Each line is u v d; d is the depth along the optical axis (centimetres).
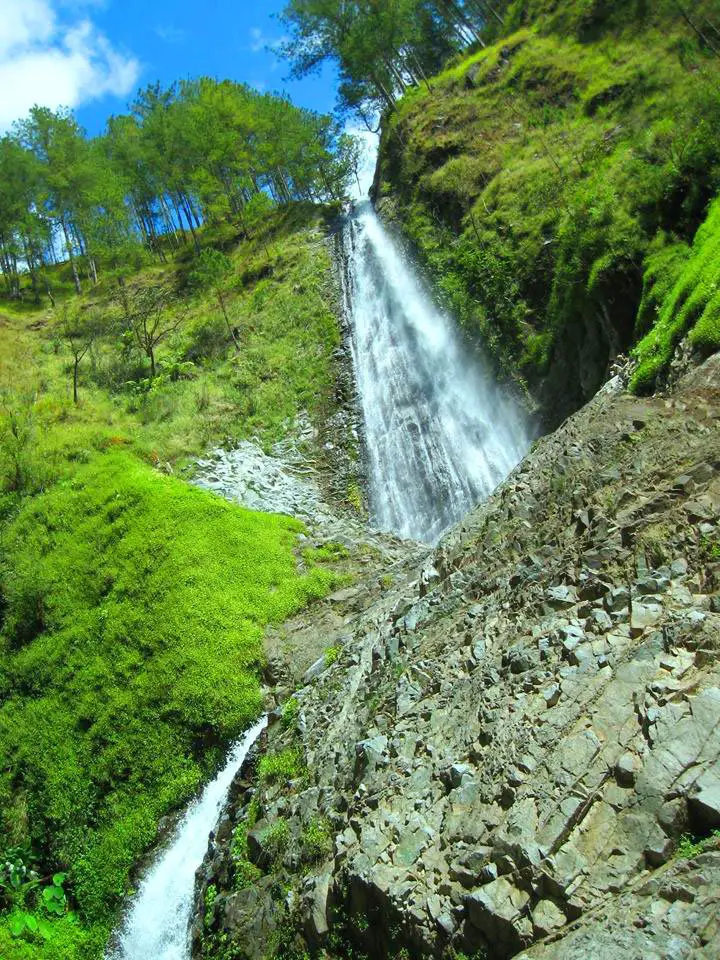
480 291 2733
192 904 1196
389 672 1166
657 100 2645
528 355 2397
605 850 607
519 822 671
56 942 1284
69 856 1441
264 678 1642
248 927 939
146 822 1442
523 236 2642
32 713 1748
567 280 2191
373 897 752
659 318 1684
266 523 2219
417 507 2550
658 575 835
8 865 1135
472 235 2939
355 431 2933
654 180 2031
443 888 691
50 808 1530
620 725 698
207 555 2011
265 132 5069
